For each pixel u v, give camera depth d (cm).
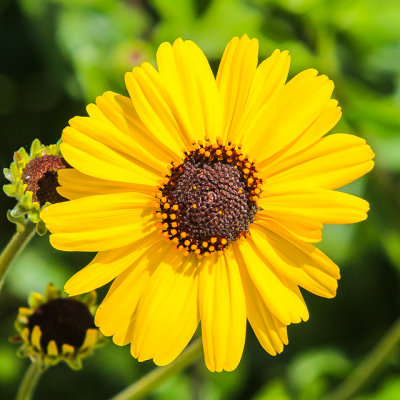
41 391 45
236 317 34
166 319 34
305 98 34
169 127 34
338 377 45
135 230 34
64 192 34
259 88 34
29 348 36
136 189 34
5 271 35
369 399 44
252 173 34
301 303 34
